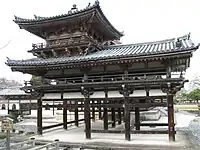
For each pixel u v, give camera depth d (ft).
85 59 57.47
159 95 56.59
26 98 135.64
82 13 62.95
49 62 61.98
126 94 58.23
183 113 179.11
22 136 69.46
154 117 127.65
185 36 61.31
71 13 63.93
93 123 106.22
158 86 57.11
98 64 58.65
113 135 67.72
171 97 55.26
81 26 67.56
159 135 67.10
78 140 60.23
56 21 67.62
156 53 51.08
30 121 120.78
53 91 69.67
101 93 62.34
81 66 60.95
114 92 61.11
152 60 53.88
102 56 56.54
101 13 64.18
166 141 56.85
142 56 52.75
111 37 84.53
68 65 61.31
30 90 70.44
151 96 56.85
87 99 62.80
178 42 51.44
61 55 71.72
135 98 58.18
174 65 62.03
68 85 61.93
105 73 67.05
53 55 72.33
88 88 62.03
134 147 50.06
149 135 67.15
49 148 49.03
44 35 74.43
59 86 63.21
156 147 49.67
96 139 61.31
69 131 79.30
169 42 65.36
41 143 57.36
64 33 71.41
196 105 217.36
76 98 65.92
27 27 72.08
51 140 60.54
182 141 56.75
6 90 146.30
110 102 64.95
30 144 54.19
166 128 84.53
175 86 54.85
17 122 117.91
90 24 67.05
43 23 69.05
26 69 66.64
